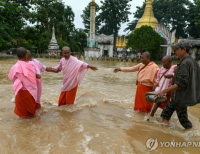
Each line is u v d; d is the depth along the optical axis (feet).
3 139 9.84
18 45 119.85
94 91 23.40
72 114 14.44
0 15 89.40
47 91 22.71
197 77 11.10
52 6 131.75
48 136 10.41
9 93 20.90
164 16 169.68
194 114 15.49
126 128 12.10
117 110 16.19
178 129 12.27
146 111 15.64
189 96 11.03
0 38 88.79
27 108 13.55
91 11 115.55
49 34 135.64
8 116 13.75
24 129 11.30
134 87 27.35
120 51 147.54
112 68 56.65
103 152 8.84
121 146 9.49
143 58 15.58
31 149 8.95
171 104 12.72
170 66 14.73
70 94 16.43
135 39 99.81
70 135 10.62
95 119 13.61
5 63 62.23
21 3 124.16
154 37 96.27
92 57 108.58
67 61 16.29
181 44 11.23
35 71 14.17
